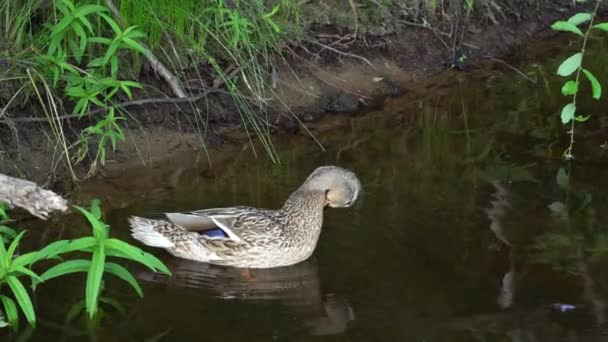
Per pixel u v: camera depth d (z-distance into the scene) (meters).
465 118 8.58
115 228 6.50
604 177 7.28
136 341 5.23
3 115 7.30
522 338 5.16
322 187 6.15
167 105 8.06
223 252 6.07
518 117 8.55
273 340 5.25
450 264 6.02
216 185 7.25
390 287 5.80
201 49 8.06
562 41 10.57
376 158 7.73
